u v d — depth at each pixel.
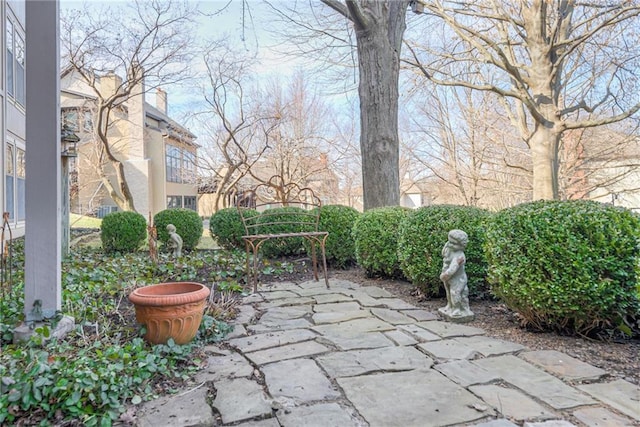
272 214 6.01
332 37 9.05
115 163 12.27
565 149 11.44
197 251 7.63
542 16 8.19
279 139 13.26
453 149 13.52
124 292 3.93
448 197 15.19
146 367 2.18
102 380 1.93
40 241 2.79
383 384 2.09
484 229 3.52
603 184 11.32
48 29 2.79
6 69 7.34
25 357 2.19
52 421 1.76
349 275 5.43
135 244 7.49
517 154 12.27
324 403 1.90
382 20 6.30
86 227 12.77
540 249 2.67
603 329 2.70
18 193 8.39
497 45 8.38
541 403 1.86
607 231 2.52
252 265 5.68
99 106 11.57
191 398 1.97
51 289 2.80
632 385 2.04
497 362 2.36
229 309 3.54
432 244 3.78
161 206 18.33
